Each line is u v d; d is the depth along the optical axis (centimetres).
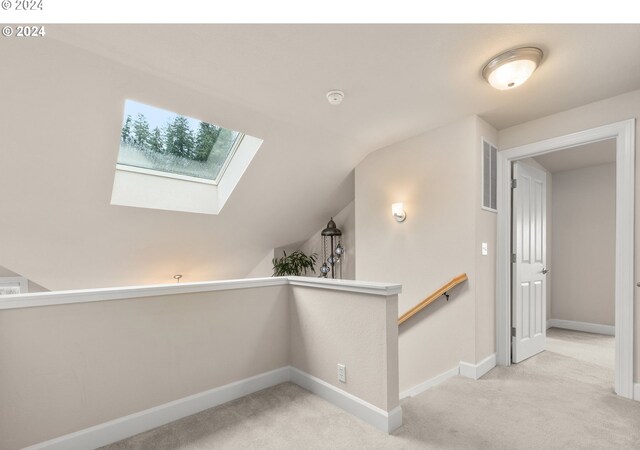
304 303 244
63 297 166
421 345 310
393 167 346
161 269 413
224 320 224
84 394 171
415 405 218
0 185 242
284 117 282
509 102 256
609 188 423
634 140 235
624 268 235
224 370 223
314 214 465
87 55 192
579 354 332
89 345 174
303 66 206
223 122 272
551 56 194
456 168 290
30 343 158
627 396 229
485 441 176
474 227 274
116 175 317
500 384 254
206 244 416
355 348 204
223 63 203
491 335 295
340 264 492
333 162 371
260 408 212
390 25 167
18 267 312
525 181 332
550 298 467
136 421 185
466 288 277
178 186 358
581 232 445
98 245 335
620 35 174
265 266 514
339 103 253
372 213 367
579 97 248
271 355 248
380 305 190
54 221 288
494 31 172
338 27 169
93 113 226
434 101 254
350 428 188
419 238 318
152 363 194
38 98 206
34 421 158
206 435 183
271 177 356
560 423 195
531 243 337
